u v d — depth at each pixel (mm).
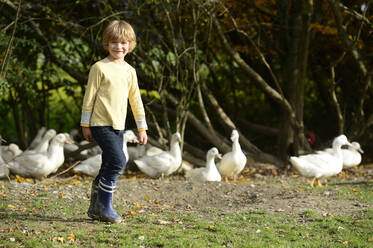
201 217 7211
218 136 16125
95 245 5348
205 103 17422
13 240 5375
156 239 5637
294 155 15281
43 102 19422
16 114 18812
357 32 15195
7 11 14000
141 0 13641
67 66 15617
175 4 13289
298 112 15133
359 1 15273
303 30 14336
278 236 6121
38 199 7738
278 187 10023
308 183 11477
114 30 5824
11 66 12375
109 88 5773
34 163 10453
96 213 6305
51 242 5305
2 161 10422
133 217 6938
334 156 11344
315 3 16328
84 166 11828
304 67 14914
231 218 7102
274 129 20141
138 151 15391
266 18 18656
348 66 19438
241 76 21922
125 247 5246
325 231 6359
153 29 14148
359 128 15500
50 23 15562
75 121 20859
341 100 20625
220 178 11555
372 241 5871
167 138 15344
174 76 13758
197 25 13250
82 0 14586
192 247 5375
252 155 15812
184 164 13570
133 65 14617
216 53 21031
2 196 7738
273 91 15094
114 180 6105
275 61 20938
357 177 12930
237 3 16781
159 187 9703
